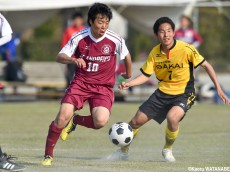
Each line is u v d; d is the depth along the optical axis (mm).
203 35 158500
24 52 146250
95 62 28516
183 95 31016
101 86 28828
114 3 68438
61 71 107500
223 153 35000
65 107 27875
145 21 78625
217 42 159125
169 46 30562
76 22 62406
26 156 32406
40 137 42062
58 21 163500
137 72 107312
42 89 80250
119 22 91688
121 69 67312
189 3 71125
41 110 61969
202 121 54500
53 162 29609
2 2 66375
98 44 28406
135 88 94938
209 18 159625
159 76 31375
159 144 39875
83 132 45750
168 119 30438
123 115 57875
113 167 27766
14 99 79188
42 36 161625
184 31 68250
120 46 28672
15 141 39750
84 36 28406
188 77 31031
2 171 25625
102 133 45344
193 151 35938
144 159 32281
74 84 28641
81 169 26844
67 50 28312
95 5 27875
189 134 45312
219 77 130250
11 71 78688
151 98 31406
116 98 76438
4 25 27328
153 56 31062
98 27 27781
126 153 31812
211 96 77375
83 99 28578
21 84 75875
